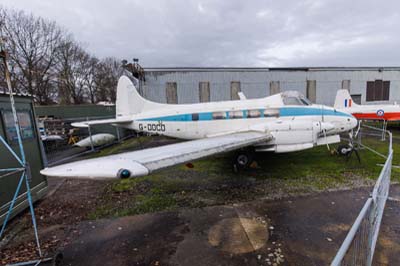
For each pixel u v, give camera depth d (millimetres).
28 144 3764
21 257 2498
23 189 3576
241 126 6426
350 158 6371
